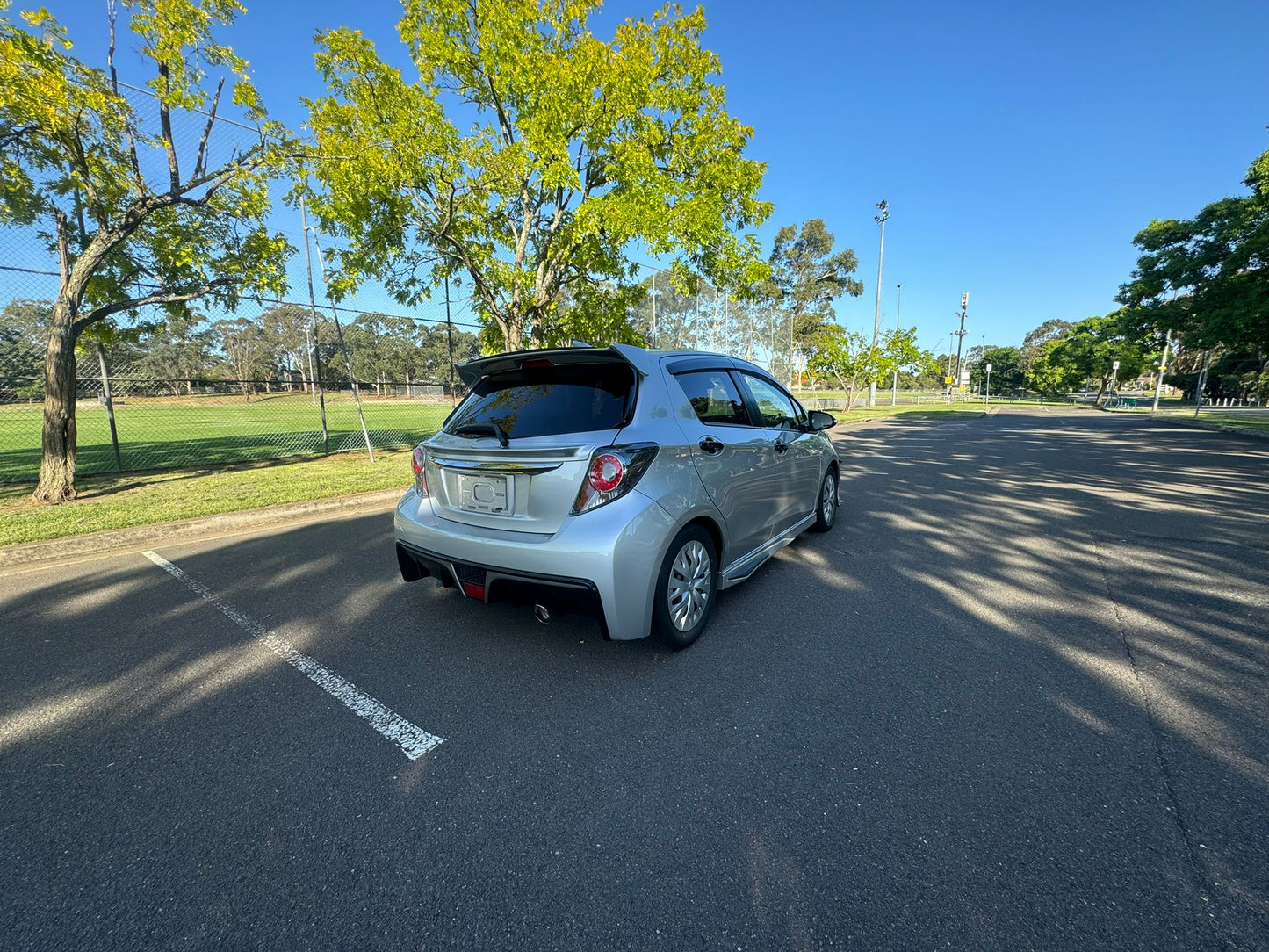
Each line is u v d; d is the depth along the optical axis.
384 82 8.05
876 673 2.95
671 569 3.04
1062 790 2.08
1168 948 1.49
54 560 5.00
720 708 2.66
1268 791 2.06
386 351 11.59
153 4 6.20
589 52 8.38
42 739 2.48
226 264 7.75
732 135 10.14
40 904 1.67
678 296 15.77
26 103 5.38
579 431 2.98
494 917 1.62
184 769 2.28
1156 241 19.81
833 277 50.88
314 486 7.86
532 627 3.58
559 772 2.24
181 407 26.02
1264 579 4.26
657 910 1.63
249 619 3.73
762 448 4.02
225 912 1.64
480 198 9.08
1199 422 21.41
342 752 2.39
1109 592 4.02
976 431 19.39
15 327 7.80
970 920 1.58
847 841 1.87
